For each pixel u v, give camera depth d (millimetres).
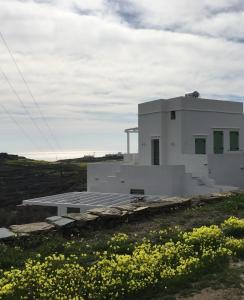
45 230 10797
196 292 7371
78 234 11281
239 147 32375
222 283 7695
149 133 31297
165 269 8000
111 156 89250
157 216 13641
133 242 10344
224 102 31312
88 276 7539
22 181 69750
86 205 23641
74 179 70438
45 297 6805
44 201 26562
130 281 7281
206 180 25750
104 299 6934
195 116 29625
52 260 8555
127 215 12758
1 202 56094
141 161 32094
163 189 25984
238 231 10891
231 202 15266
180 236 10445
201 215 13688
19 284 7230
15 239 10039
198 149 29828
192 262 8352
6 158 91938
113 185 28547
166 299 7070
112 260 8227
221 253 8984
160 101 30156
